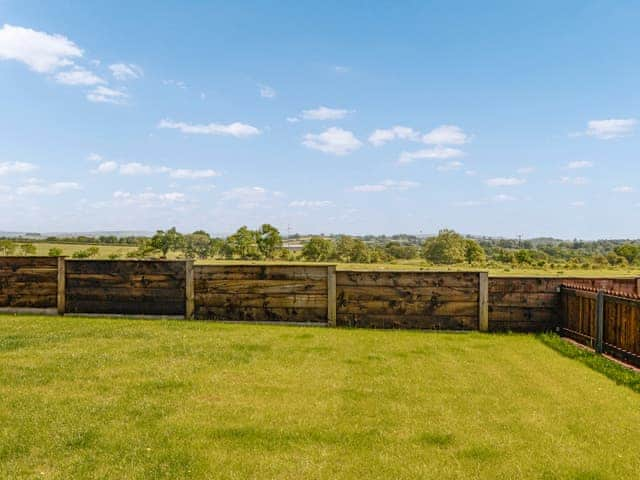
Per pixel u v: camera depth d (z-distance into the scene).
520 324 10.06
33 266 11.69
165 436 4.41
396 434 4.58
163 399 5.40
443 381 6.32
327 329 10.20
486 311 10.12
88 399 5.35
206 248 69.25
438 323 10.28
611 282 10.17
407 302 10.38
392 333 9.81
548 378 6.55
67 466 3.83
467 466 3.96
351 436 4.51
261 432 4.55
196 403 5.30
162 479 3.66
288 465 3.93
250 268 10.91
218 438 4.41
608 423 4.93
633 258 69.81
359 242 78.56
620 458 4.14
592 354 7.90
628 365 7.19
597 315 8.17
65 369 6.51
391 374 6.63
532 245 110.50
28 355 7.28
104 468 3.81
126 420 4.77
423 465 3.97
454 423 4.87
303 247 78.50
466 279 10.20
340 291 10.62
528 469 3.92
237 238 71.38
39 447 4.14
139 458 3.98
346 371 6.74
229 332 9.50
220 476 3.72
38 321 10.55
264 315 10.87
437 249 77.88
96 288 11.46
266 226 72.50
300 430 4.62
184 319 11.10
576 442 4.46
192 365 6.84
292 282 10.77
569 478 3.79
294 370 6.73
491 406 5.38
